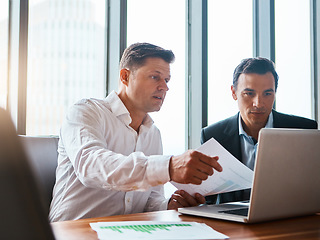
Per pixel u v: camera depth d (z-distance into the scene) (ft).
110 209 4.77
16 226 0.94
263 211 3.21
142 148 5.30
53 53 7.95
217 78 9.78
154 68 5.04
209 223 3.25
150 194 5.22
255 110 6.31
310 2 11.39
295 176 3.35
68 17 8.13
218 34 9.87
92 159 3.79
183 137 9.50
